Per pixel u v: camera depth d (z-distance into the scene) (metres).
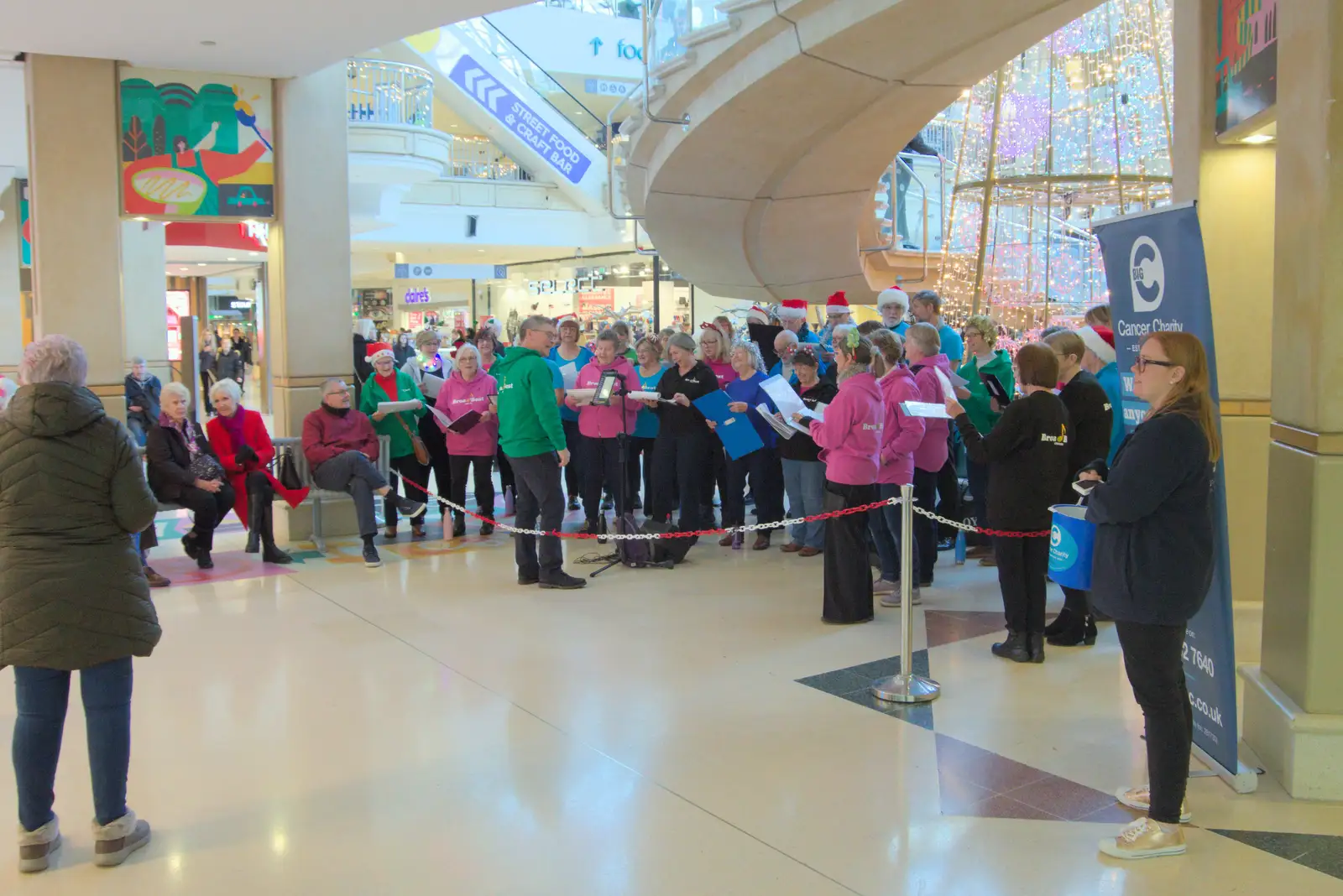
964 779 3.91
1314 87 3.55
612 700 4.77
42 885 3.24
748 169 10.62
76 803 3.80
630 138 11.81
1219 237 5.48
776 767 4.04
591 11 25.55
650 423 8.31
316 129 8.37
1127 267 4.07
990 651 5.42
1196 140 5.44
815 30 7.92
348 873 3.29
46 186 7.59
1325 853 3.30
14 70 8.38
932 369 6.28
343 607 6.38
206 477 7.27
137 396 11.66
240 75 8.17
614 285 24.66
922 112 9.54
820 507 7.51
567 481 9.34
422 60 21.19
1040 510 5.12
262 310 19.08
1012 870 3.25
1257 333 5.59
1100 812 3.63
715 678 5.05
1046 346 5.08
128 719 3.43
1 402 6.66
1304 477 3.67
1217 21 5.26
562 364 8.80
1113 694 4.77
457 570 7.32
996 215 10.80
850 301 14.32
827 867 3.29
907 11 7.27
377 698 4.82
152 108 7.93
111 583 3.32
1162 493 3.16
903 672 4.78
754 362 7.69
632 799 3.78
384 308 29.75
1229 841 3.38
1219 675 3.74
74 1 6.38
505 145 23.09
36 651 3.21
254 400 22.78
